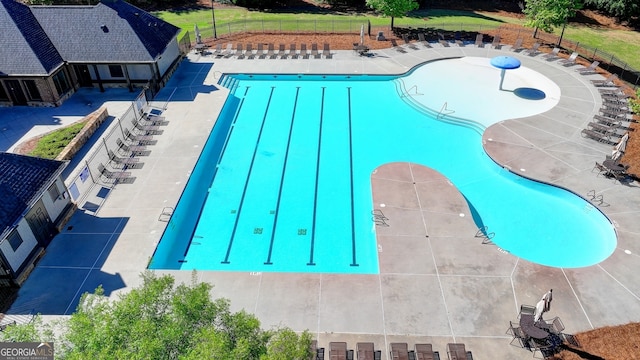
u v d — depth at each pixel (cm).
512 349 1595
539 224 2256
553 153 2630
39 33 3108
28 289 1814
